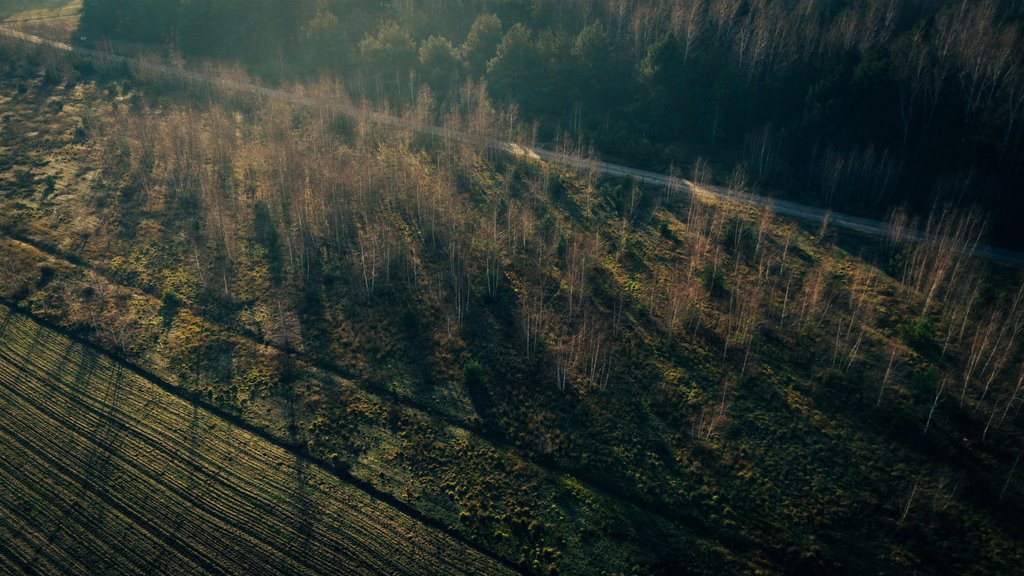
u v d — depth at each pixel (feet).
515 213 311.88
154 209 331.36
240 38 492.54
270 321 267.39
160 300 277.85
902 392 222.89
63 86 459.32
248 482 204.23
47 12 600.80
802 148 344.90
